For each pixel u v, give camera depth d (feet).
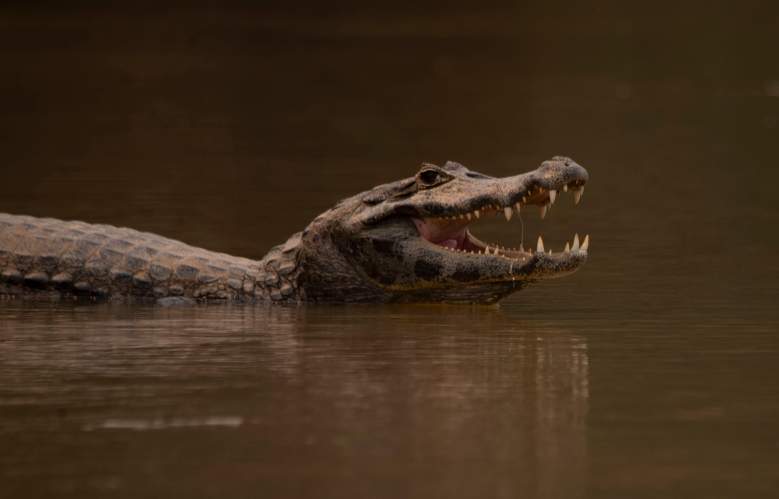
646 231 166.81
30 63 431.84
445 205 118.83
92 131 282.56
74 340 106.63
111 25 603.67
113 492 67.31
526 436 76.54
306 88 377.71
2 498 66.69
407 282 121.90
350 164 235.40
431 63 453.58
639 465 71.26
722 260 145.69
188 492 67.15
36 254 129.29
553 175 115.14
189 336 108.47
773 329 109.50
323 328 112.16
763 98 347.77
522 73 422.82
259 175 220.64
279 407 83.30
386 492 67.05
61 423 79.87
